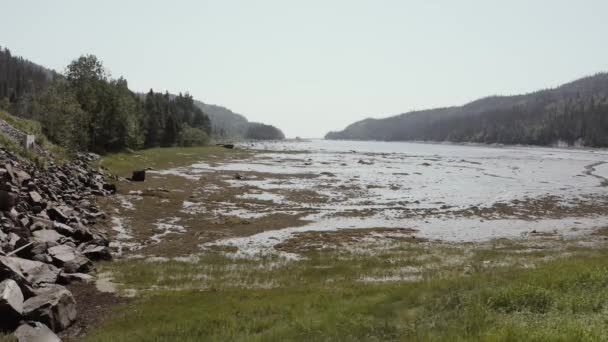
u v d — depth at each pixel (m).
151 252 26.36
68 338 13.06
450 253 26.06
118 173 58.97
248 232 33.19
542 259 23.39
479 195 55.41
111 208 36.50
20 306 12.75
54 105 62.78
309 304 14.89
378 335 11.27
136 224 33.47
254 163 98.44
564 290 13.18
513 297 12.50
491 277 16.66
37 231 21.39
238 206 44.19
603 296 11.85
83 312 15.16
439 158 132.88
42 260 18.31
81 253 22.14
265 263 23.86
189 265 22.83
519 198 52.97
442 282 16.58
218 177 65.75
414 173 83.62
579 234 34.00
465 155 152.12
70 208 30.11
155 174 62.34
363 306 13.97
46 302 13.38
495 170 91.19
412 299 14.31
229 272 21.62
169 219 36.47
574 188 62.47
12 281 13.40
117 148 89.94
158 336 12.52
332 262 24.03
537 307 11.86
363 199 51.38
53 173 37.66
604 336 8.64
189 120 168.62
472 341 9.12
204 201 45.34
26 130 46.25
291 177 71.69
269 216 39.97
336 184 64.19
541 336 8.94
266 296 16.64
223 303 15.59
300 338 11.67
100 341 12.33
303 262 24.17
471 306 12.30
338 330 11.91
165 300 16.19
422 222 38.66
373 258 24.91
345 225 36.91
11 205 22.02
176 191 48.91
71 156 52.16
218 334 12.44
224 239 30.69
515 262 22.75
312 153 153.25
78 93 82.44
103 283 18.50
